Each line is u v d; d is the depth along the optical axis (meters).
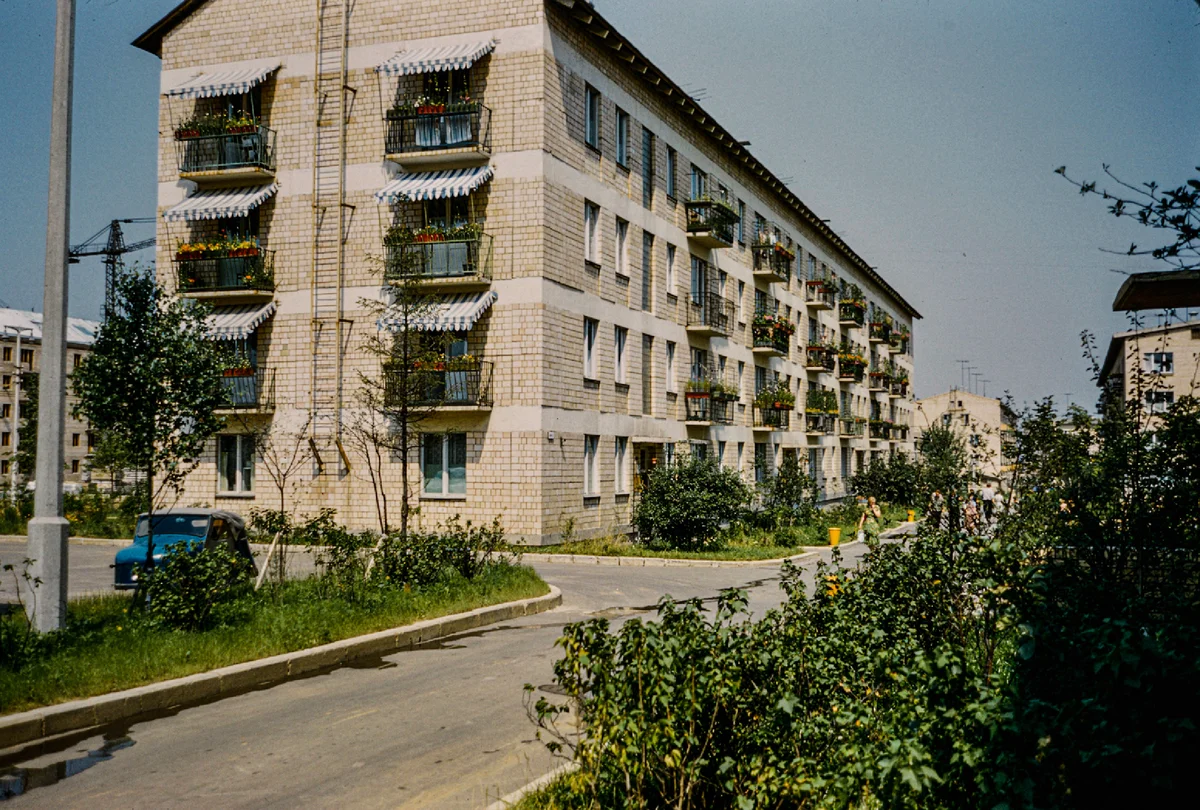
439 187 24.41
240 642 10.25
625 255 29.53
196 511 16.86
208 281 27.11
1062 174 4.36
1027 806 3.85
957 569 7.39
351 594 13.01
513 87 24.88
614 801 5.06
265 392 26.58
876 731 4.93
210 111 27.98
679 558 23.61
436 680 9.79
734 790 4.77
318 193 26.45
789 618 6.45
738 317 39.66
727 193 38.56
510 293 24.59
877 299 71.94
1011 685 4.57
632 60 28.98
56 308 10.32
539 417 24.25
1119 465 8.25
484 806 5.96
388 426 25.31
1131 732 4.02
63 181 10.50
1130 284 6.69
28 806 6.00
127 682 8.71
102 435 25.81
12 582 17.27
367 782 6.48
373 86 26.12
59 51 10.60
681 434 33.44
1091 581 6.13
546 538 24.44
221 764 6.89
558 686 9.41
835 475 55.25
